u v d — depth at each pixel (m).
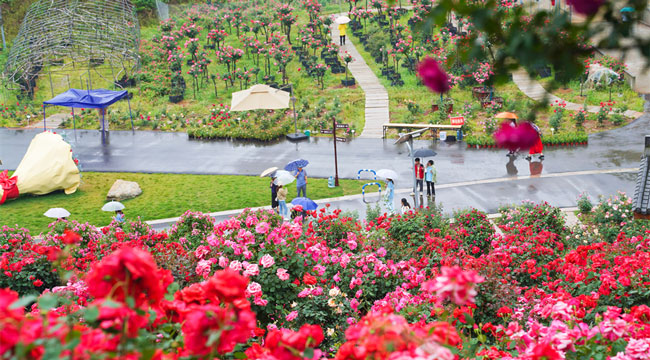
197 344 2.51
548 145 29.03
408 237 15.30
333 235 14.80
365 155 29.59
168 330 3.06
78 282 8.14
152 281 2.37
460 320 5.60
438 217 18.81
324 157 29.59
